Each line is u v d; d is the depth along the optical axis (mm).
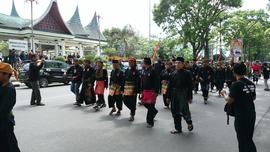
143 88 8875
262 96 17422
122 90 10516
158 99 15250
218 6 37281
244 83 5465
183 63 8086
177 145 7023
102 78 11664
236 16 43250
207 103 14047
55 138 7516
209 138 7672
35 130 8305
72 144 7023
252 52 68125
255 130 8711
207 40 39375
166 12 37312
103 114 10742
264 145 7172
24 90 18562
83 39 50125
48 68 21125
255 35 50250
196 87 17844
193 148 6805
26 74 19547
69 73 12992
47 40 42656
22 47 25797
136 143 7145
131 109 9656
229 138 7684
